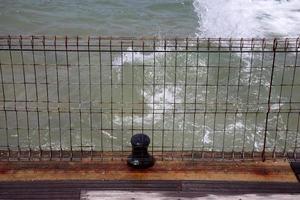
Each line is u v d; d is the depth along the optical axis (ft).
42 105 47.52
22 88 50.55
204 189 18.84
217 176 19.52
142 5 77.36
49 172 19.63
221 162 20.34
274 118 45.03
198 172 19.71
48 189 18.70
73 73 53.21
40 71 53.62
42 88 50.57
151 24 71.31
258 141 42.42
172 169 19.86
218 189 18.85
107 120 44.52
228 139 42.57
